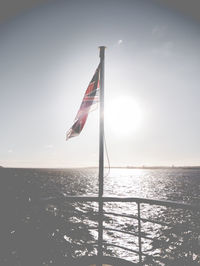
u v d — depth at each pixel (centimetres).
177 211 5744
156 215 5262
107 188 11344
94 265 321
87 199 316
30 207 269
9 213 251
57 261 274
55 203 297
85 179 17238
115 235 3859
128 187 11981
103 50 402
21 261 232
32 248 251
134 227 4384
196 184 13900
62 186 10369
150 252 3036
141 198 296
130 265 312
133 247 3350
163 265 1166
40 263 250
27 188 8588
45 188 8950
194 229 271
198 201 6588
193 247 269
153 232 3978
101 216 320
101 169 365
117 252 3094
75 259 305
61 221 287
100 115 388
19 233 248
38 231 259
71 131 466
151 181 18025
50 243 271
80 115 449
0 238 241
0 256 233
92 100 436
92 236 3625
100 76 400
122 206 6575
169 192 9162
